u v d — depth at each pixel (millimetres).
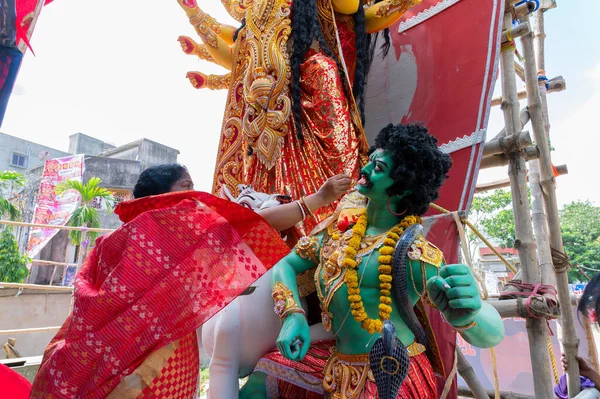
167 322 1541
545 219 3314
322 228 2119
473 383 2670
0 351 11898
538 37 4648
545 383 2457
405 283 1614
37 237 17016
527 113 3420
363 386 1621
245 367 2154
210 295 1607
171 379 1672
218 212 1801
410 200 1763
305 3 2883
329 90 2662
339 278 1771
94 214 17562
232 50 3326
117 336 1492
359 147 2754
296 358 1687
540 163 3320
